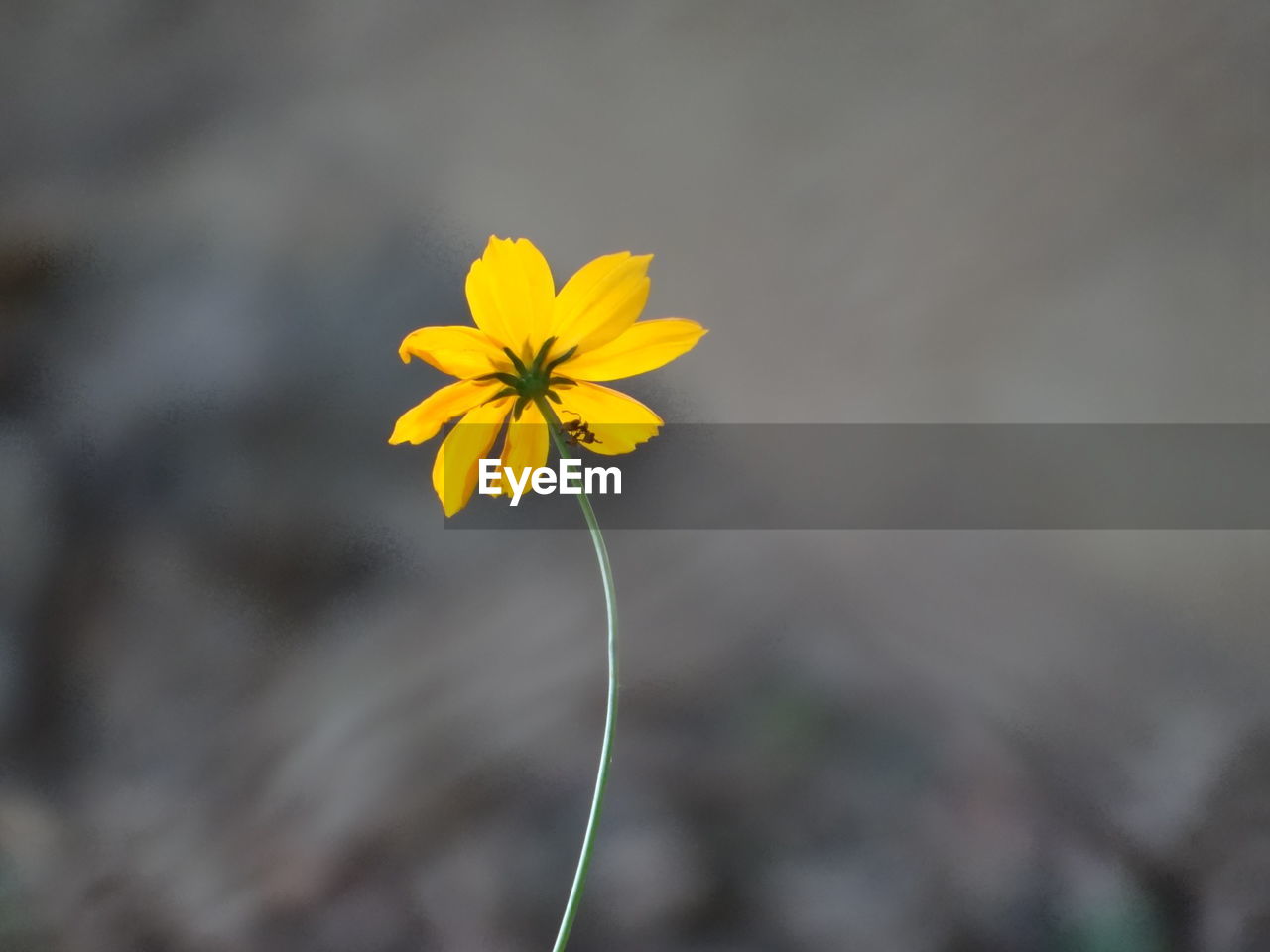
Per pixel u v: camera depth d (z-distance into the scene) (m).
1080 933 0.85
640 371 0.64
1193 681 1.07
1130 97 1.30
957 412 1.31
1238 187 1.25
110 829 1.02
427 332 0.62
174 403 1.23
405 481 1.24
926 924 0.86
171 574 1.16
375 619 1.17
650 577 1.22
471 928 0.88
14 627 1.11
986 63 1.36
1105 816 0.93
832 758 1.00
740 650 1.14
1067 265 1.31
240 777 1.05
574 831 0.95
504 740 1.05
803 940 0.86
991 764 0.99
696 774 0.99
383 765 1.03
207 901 0.95
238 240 1.35
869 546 1.24
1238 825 0.90
